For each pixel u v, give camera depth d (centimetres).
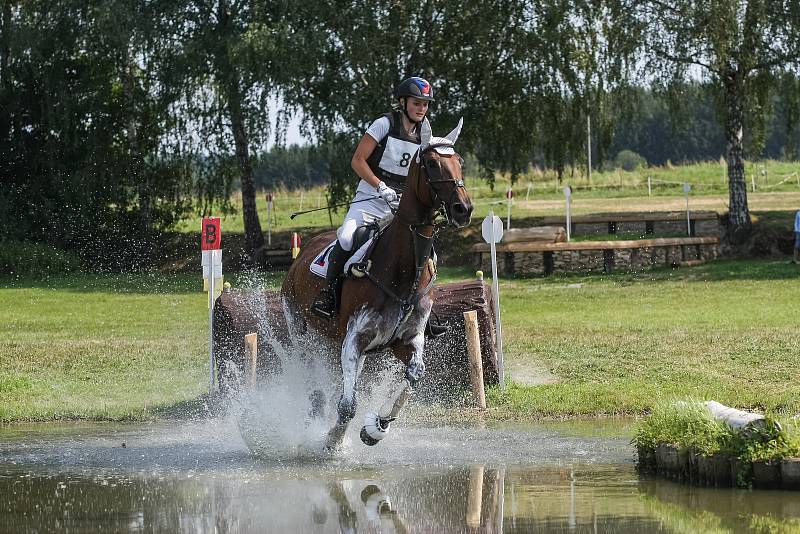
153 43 2847
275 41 2669
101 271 3122
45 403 1081
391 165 775
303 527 548
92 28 2950
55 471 734
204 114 2983
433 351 1080
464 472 712
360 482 680
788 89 2830
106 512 589
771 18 2708
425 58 2964
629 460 754
